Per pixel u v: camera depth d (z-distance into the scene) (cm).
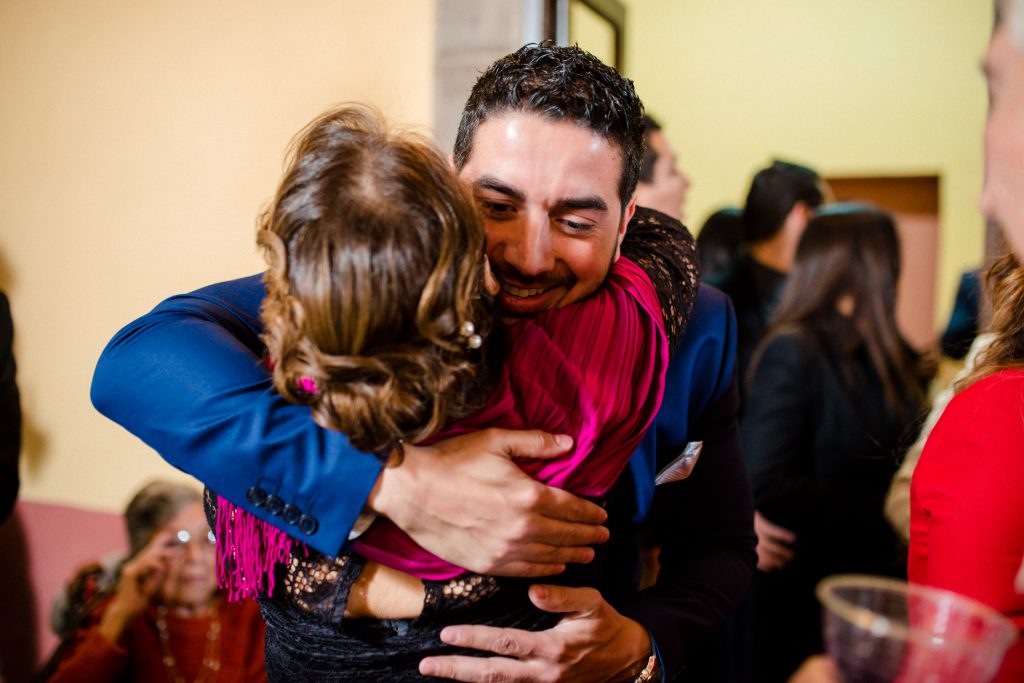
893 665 49
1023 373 77
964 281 220
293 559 75
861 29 385
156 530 179
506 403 74
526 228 79
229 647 175
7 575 229
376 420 63
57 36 209
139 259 209
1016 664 66
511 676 75
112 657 172
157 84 201
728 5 400
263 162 194
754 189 239
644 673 87
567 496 73
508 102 78
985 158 52
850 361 188
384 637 75
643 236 99
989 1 366
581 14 195
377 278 60
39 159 215
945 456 78
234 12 191
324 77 185
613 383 78
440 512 69
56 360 221
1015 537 71
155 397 75
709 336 103
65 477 224
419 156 63
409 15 175
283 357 64
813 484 186
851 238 189
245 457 71
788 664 188
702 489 107
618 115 80
